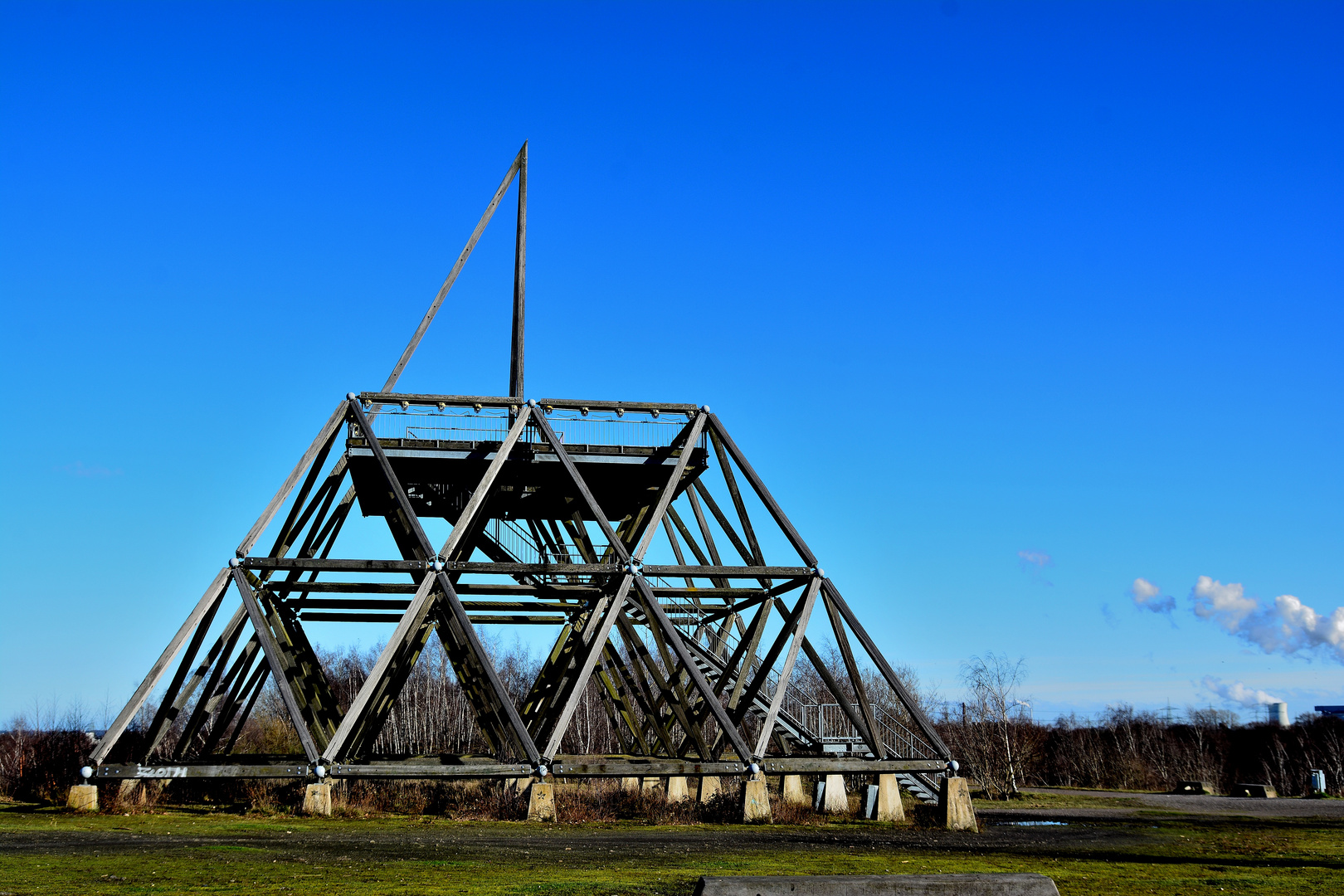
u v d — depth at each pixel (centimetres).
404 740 6888
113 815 2561
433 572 2733
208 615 2686
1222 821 3188
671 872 1589
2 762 3609
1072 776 7194
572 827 2517
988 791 5025
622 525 3566
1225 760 7181
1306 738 6925
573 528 3444
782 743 3500
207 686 2922
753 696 3019
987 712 5541
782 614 3053
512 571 2777
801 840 2258
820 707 3838
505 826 2512
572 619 3631
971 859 1894
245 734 6341
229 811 2809
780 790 4203
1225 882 1642
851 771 2777
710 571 2886
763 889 1062
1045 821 3186
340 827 2411
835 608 2973
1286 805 4341
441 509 3350
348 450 2991
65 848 1809
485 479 2869
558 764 2639
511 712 2625
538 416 3038
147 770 2536
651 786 3650
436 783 3262
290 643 3039
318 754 2517
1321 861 1986
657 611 2794
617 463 3127
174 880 1425
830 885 1070
